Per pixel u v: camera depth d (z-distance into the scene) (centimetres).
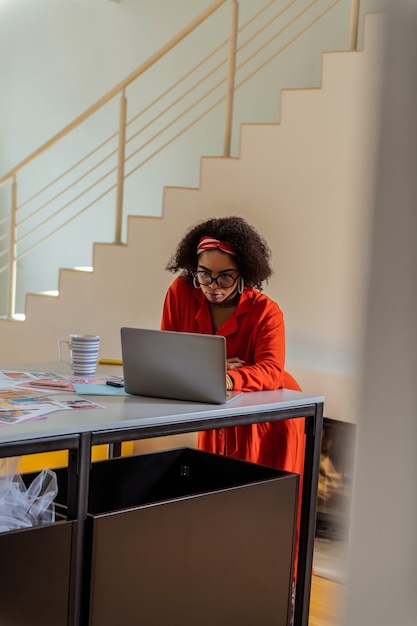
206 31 517
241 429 262
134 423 177
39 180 607
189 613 192
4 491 169
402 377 50
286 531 218
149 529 180
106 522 171
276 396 222
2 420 166
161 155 540
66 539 166
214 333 265
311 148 360
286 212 369
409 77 49
